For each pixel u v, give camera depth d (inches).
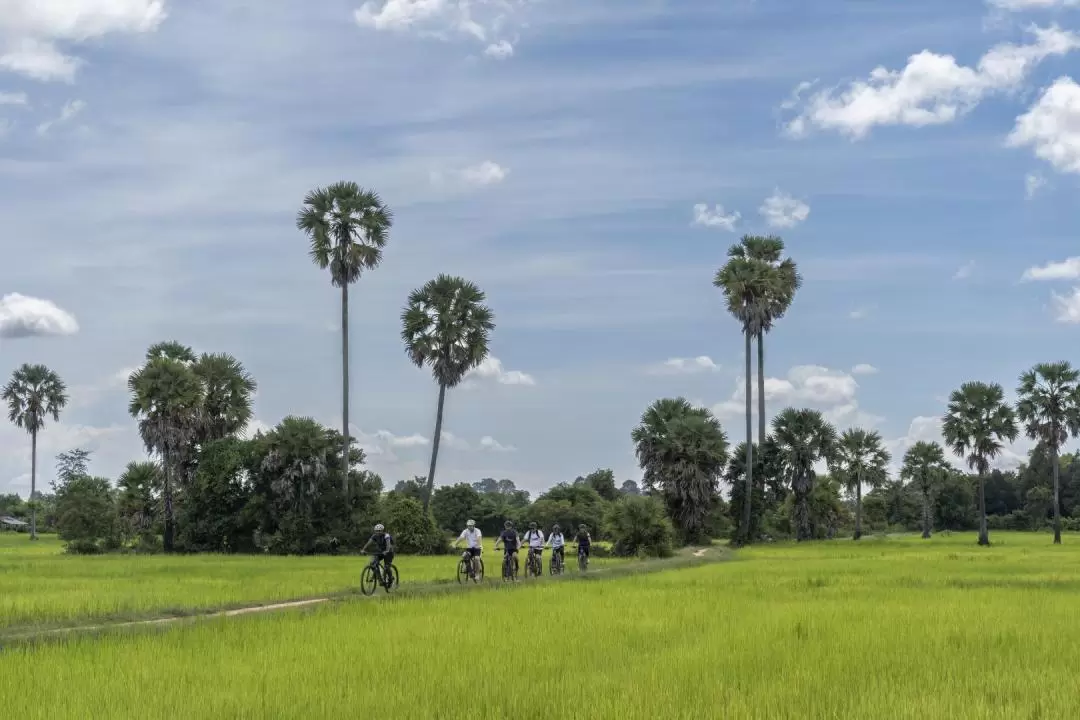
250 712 463.2
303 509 2642.7
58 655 620.1
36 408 4254.4
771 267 3417.8
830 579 1403.8
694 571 1686.8
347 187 2817.4
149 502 2883.9
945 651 644.7
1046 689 517.3
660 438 3102.9
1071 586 1244.5
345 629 762.8
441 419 2819.9
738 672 569.6
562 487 4756.4
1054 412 3405.5
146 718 452.4
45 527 5378.9
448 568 1812.3
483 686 522.3
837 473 4055.1
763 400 3567.9
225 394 3043.8
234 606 1002.7
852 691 514.9
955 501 5733.3
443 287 2891.2
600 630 759.1
